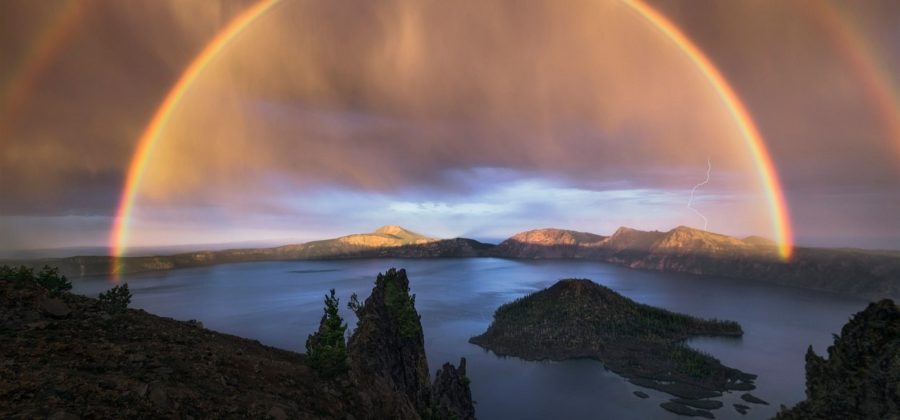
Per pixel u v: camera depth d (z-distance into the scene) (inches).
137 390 829.2
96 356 935.7
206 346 1237.1
